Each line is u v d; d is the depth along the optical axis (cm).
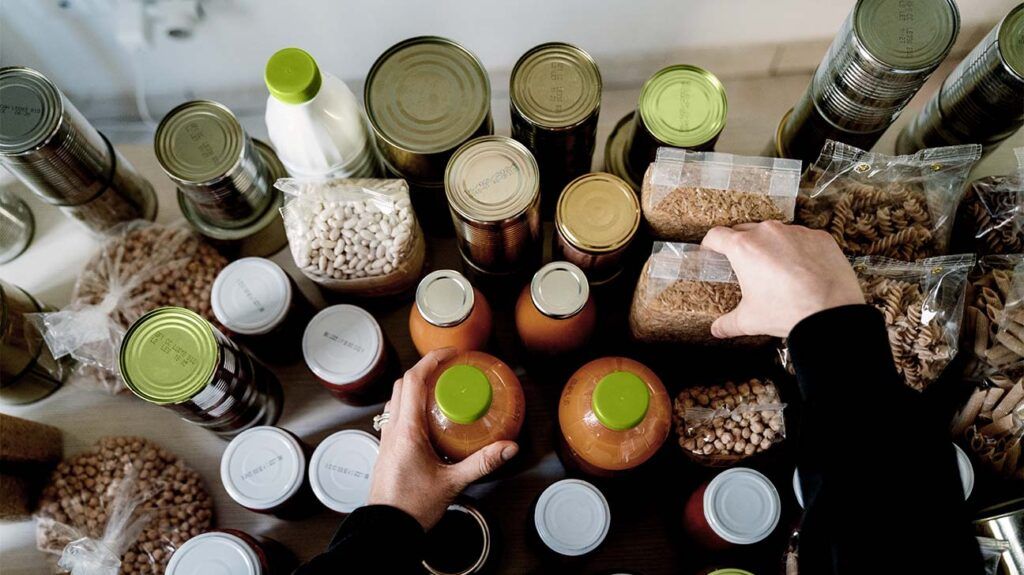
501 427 81
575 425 83
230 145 94
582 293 86
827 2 107
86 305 99
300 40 109
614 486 94
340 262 91
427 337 90
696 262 84
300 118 87
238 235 102
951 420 92
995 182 98
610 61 117
